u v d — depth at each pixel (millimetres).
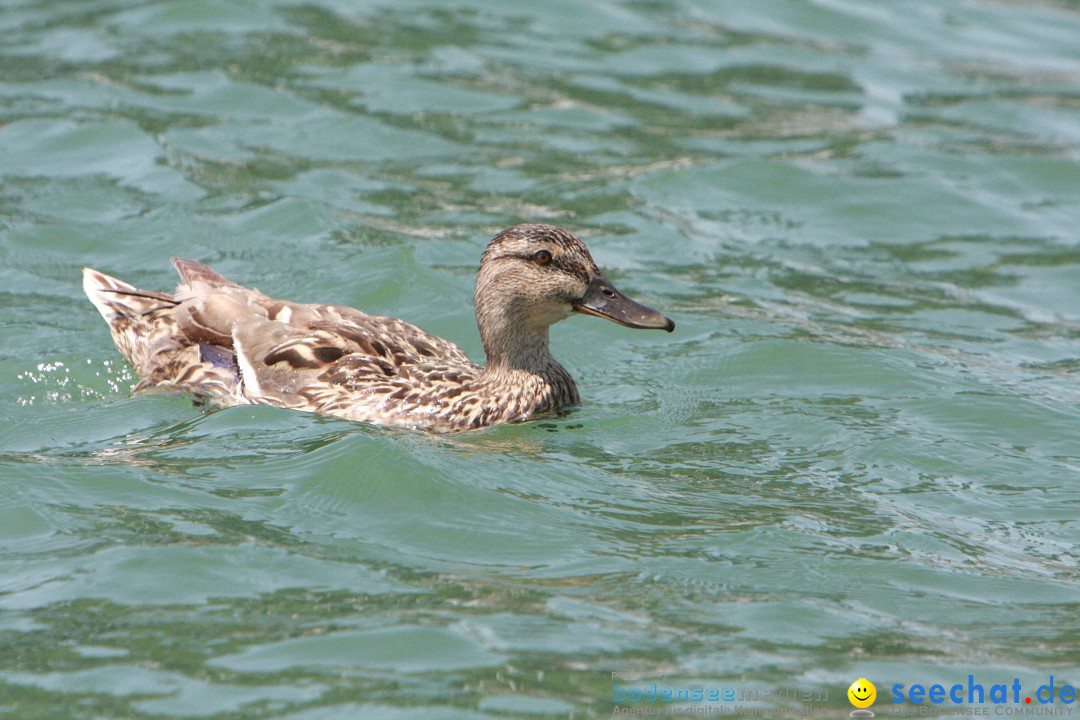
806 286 18625
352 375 14344
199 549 11156
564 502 12406
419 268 18062
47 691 9227
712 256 19375
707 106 24672
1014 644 10164
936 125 24297
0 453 13195
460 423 14227
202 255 18281
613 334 17094
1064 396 15398
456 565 11156
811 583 11016
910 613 10602
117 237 18719
